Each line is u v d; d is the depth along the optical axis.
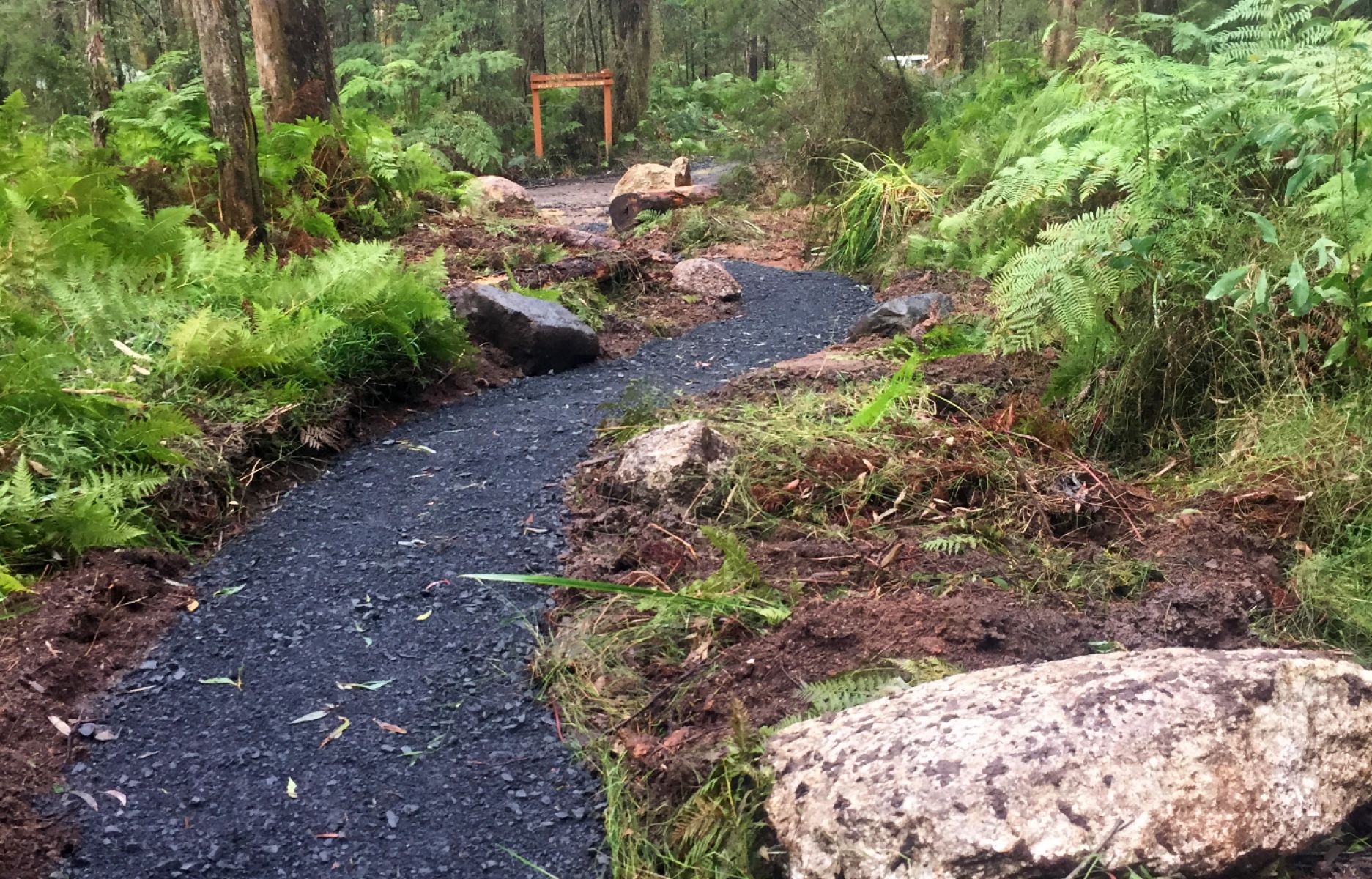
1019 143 7.25
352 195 9.25
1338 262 3.61
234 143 6.95
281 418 4.70
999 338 4.29
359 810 2.58
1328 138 4.05
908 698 2.23
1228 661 2.09
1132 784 1.86
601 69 21.12
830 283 8.04
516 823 2.52
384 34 21.91
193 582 3.69
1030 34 14.84
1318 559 3.06
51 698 2.99
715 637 3.01
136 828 2.54
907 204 8.38
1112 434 4.13
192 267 5.61
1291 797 1.90
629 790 2.56
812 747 2.19
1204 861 1.82
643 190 11.99
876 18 11.34
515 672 3.11
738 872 2.16
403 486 4.41
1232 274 3.33
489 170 18.19
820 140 10.84
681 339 6.62
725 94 17.53
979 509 3.62
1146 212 4.02
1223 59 4.42
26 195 5.80
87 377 4.49
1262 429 3.68
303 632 3.35
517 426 5.01
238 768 2.74
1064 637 2.83
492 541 3.86
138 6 15.66
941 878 1.82
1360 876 1.87
